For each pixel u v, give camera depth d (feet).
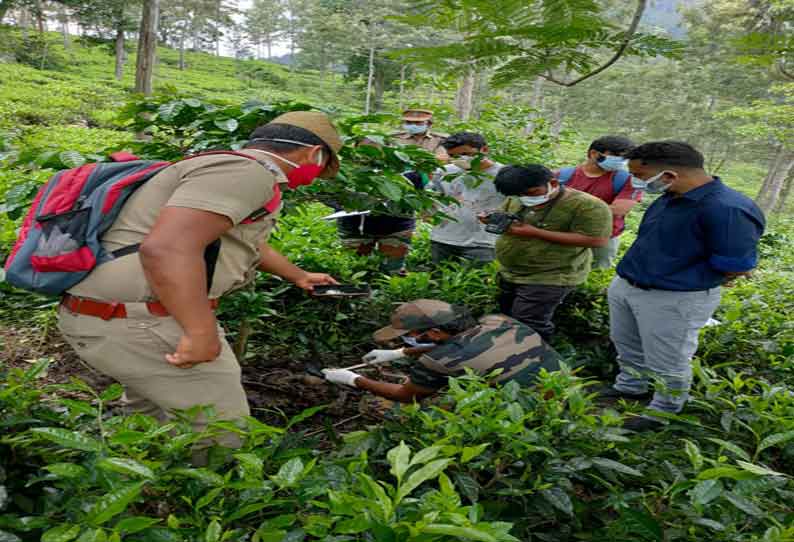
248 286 10.62
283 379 11.44
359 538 4.32
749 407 7.88
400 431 6.66
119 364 6.10
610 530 5.80
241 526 4.75
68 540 3.91
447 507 4.07
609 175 14.30
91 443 4.36
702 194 9.63
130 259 5.87
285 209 9.95
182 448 4.83
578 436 6.44
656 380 8.09
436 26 4.68
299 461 4.40
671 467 6.11
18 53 138.72
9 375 6.04
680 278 9.96
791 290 17.37
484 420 5.69
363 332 13.28
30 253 5.82
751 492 4.91
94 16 127.54
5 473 4.90
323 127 6.82
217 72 222.28
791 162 87.56
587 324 14.49
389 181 9.39
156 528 4.08
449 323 8.65
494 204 14.92
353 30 181.16
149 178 6.09
